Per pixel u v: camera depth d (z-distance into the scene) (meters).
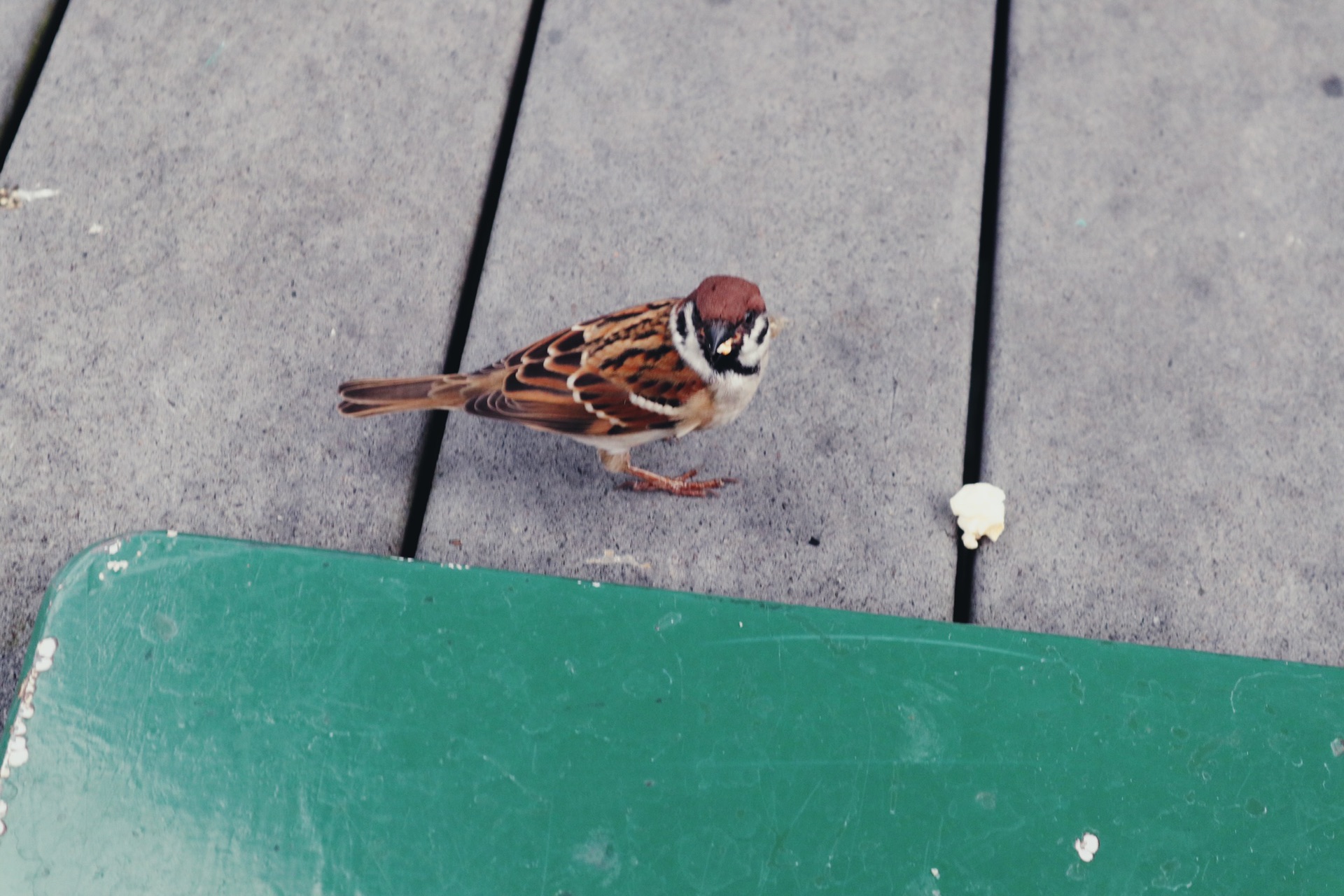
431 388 0.95
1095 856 0.90
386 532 0.98
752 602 0.93
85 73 1.03
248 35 1.04
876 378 1.00
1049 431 1.00
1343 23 1.07
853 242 1.02
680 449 0.99
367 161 1.03
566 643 0.92
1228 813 0.91
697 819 0.90
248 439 0.99
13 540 0.97
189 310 1.00
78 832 0.89
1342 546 0.98
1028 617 0.97
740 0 1.06
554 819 0.90
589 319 1.00
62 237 1.01
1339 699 0.92
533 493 0.98
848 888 0.90
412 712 0.91
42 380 0.99
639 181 1.03
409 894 0.89
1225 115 1.05
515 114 1.05
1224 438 1.00
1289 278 1.02
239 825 0.90
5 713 0.95
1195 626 0.97
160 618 0.92
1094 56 1.06
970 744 0.91
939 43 1.06
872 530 0.98
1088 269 1.02
